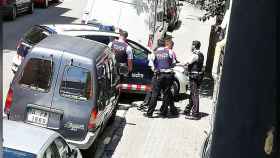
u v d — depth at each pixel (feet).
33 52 28.12
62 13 99.81
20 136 18.74
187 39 87.61
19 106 27.91
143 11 52.47
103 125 31.83
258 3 3.62
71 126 27.61
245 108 3.65
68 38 30.78
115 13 52.13
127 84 44.04
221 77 3.74
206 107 46.14
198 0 59.77
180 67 48.98
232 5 3.69
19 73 28.12
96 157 32.24
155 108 44.50
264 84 3.64
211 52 53.72
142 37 51.49
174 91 47.16
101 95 29.12
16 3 83.10
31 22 84.38
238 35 3.66
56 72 27.78
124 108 43.32
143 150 34.53
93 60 28.25
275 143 3.66
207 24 104.12
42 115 27.81
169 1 90.27
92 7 52.31
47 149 18.79
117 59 41.39
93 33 43.11
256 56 3.64
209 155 3.79
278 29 3.65
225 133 3.68
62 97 27.68
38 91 27.84
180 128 39.70
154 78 40.86
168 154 34.35
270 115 3.65
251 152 3.63
